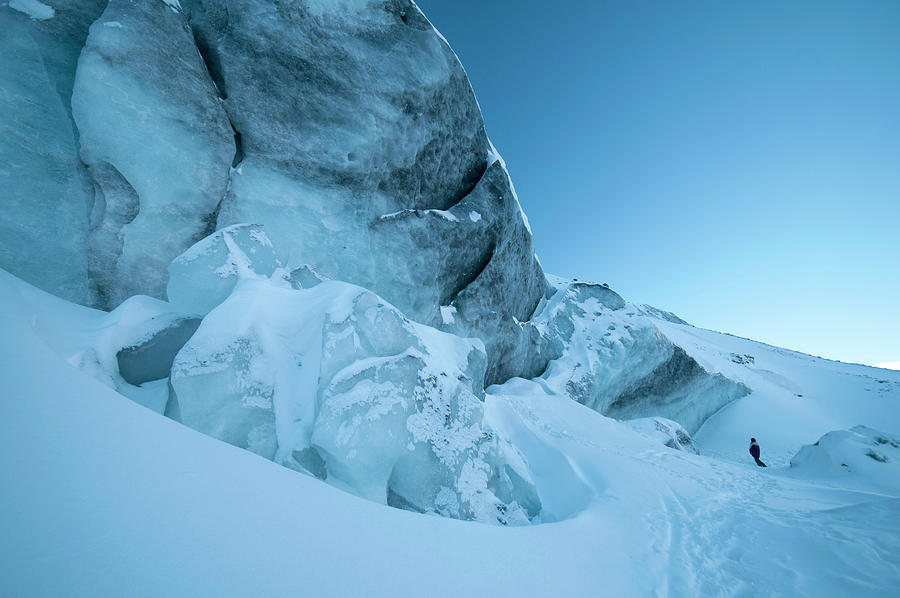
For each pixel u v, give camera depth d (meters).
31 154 6.38
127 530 1.41
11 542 1.14
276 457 4.40
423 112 11.26
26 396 1.90
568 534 4.02
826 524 4.86
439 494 5.00
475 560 2.55
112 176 7.00
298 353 5.30
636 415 17.31
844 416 22.11
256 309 5.38
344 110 9.83
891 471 9.98
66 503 1.39
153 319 5.46
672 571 3.69
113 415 2.12
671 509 5.79
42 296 5.52
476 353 8.48
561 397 12.45
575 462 7.48
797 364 30.70
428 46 11.32
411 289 10.78
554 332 16.64
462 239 11.93
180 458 2.04
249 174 8.67
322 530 2.03
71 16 7.14
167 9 7.73
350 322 5.38
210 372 4.43
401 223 10.68
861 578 3.36
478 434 5.89
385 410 4.84
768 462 16.05
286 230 8.92
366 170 10.21
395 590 1.82
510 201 13.55
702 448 17.89
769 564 3.83
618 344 16.39
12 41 6.49
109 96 6.82
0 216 5.95
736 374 22.78
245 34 8.75
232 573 1.46
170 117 7.45
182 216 7.64
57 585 1.07
